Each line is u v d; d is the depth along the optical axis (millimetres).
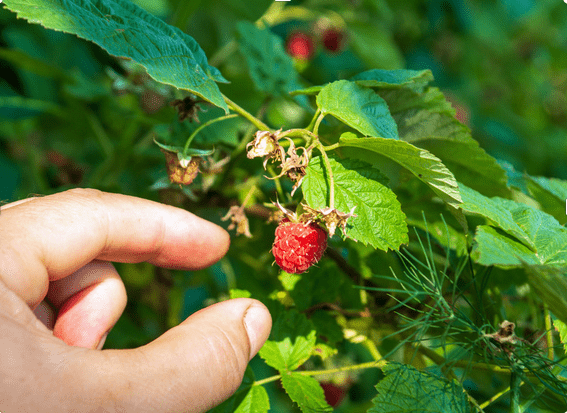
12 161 440
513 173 286
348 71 529
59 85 452
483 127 686
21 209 225
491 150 666
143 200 260
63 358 202
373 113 233
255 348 235
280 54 331
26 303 214
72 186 292
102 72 488
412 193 273
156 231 261
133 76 319
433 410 217
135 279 370
